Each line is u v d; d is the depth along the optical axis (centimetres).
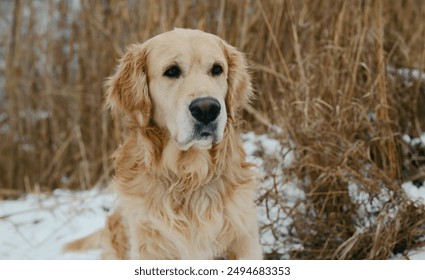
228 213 306
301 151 376
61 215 458
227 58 314
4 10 617
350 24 423
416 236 338
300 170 375
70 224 441
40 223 448
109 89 324
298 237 362
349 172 355
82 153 514
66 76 557
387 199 354
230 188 309
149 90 304
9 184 556
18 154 559
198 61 288
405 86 439
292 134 386
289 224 368
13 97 556
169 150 304
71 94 539
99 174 533
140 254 312
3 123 575
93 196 474
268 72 475
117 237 342
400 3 482
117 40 519
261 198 354
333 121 378
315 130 371
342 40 422
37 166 559
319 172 367
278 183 368
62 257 384
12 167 557
